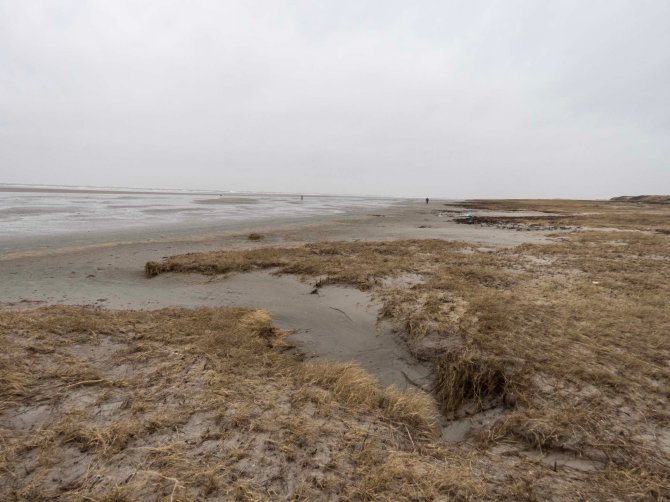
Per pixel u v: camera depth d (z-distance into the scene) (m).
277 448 3.21
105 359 4.79
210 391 4.07
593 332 5.53
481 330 5.73
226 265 11.41
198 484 2.77
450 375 4.84
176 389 4.08
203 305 8.53
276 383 4.41
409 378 5.32
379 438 3.50
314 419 3.69
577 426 3.58
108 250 15.19
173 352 5.08
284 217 35.81
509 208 63.62
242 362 4.97
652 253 12.94
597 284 8.60
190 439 3.26
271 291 9.54
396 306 7.36
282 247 15.68
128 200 60.59
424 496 2.76
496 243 16.91
